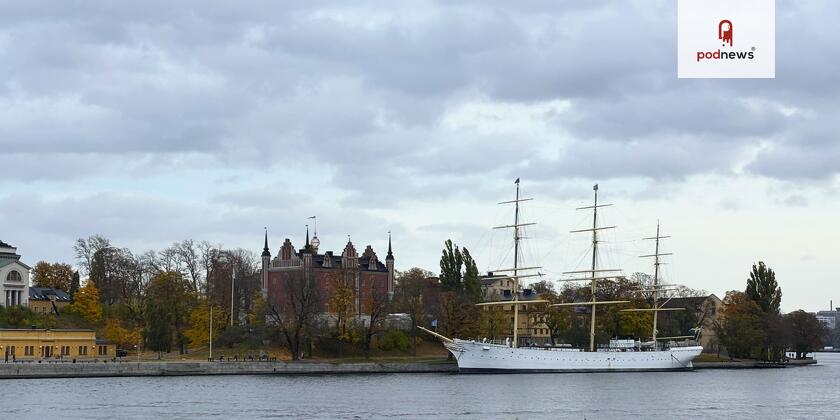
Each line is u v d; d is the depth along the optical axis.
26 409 137.00
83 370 193.88
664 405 153.50
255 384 182.00
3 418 128.50
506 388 179.62
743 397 168.75
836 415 142.88
